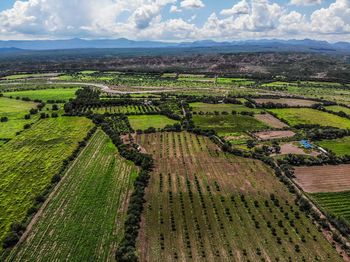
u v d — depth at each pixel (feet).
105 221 314.55
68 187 379.14
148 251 277.64
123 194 364.99
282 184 398.42
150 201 352.69
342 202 361.51
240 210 341.62
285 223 322.14
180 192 372.79
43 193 359.46
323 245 292.40
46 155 469.98
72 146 506.07
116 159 460.14
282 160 456.86
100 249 277.23
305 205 345.51
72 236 292.61
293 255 279.08
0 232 295.89
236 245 289.12
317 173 428.97
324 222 319.47
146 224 313.12
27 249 275.39
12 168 426.10
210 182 399.24
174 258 270.87
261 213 336.70
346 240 299.58
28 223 309.01
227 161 462.19
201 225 315.17
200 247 284.82
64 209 333.62
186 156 477.36
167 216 326.85
